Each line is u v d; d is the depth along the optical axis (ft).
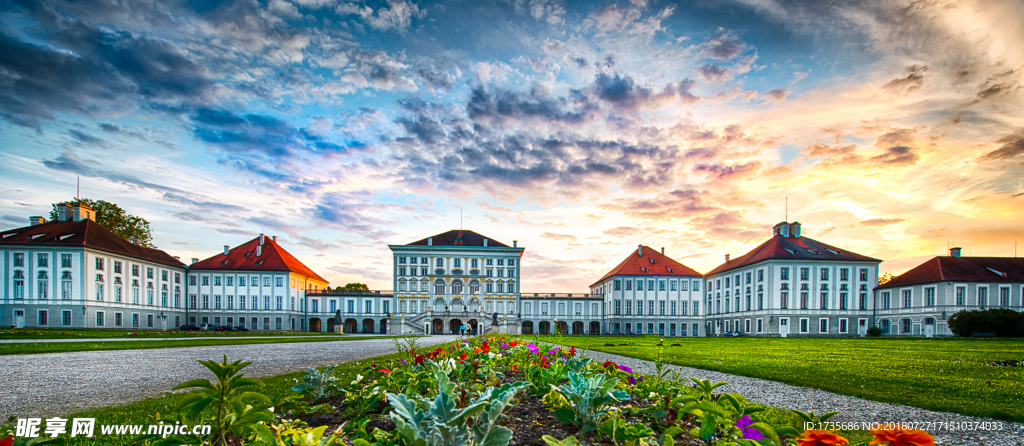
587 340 133.08
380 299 265.34
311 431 10.78
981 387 31.96
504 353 43.21
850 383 33.83
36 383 35.12
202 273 245.45
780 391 31.04
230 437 13.20
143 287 214.69
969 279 181.06
